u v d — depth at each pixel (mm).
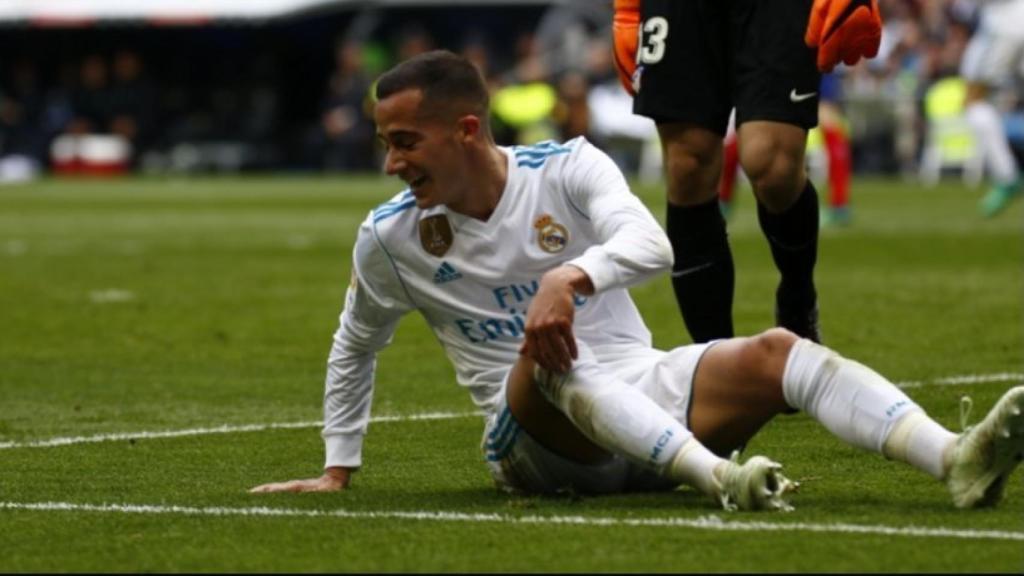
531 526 8766
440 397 14562
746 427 9266
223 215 42188
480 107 9438
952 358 16375
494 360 9734
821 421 9055
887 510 8984
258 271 26891
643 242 9133
